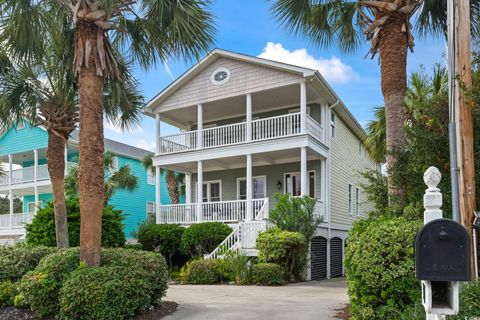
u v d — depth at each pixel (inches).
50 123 416.2
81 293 236.4
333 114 713.0
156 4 299.4
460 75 214.8
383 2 297.6
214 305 306.3
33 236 480.1
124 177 773.9
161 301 309.4
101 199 276.2
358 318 191.9
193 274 484.4
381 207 303.9
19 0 296.2
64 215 418.6
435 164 259.6
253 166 709.3
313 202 530.0
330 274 649.0
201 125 658.2
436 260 114.1
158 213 673.6
